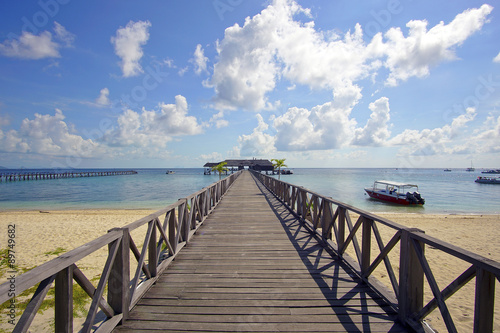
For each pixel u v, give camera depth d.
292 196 8.05
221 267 3.80
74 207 18.02
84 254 1.82
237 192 14.03
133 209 16.81
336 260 4.08
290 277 3.45
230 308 2.70
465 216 15.07
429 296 4.95
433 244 2.02
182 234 4.87
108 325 2.26
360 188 34.34
